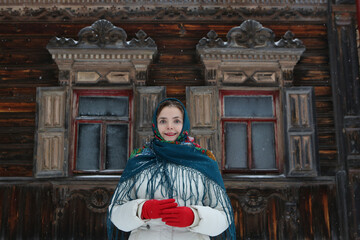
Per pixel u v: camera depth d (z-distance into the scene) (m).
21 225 4.39
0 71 4.79
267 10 5.05
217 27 5.01
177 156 1.59
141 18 4.98
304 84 4.87
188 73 4.86
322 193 4.55
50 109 4.57
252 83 4.76
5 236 4.36
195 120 4.60
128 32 4.96
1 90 4.75
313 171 4.51
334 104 4.75
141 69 4.71
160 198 1.52
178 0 5.02
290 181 4.51
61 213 4.41
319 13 5.04
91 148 4.68
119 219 1.46
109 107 4.77
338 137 4.66
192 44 4.95
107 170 4.63
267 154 4.74
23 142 4.63
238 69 4.80
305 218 4.48
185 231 1.48
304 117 4.65
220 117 4.76
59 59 4.66
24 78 4.78
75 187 4.46
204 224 1.39
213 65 4.73
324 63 4.94
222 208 1.57
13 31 4.91
